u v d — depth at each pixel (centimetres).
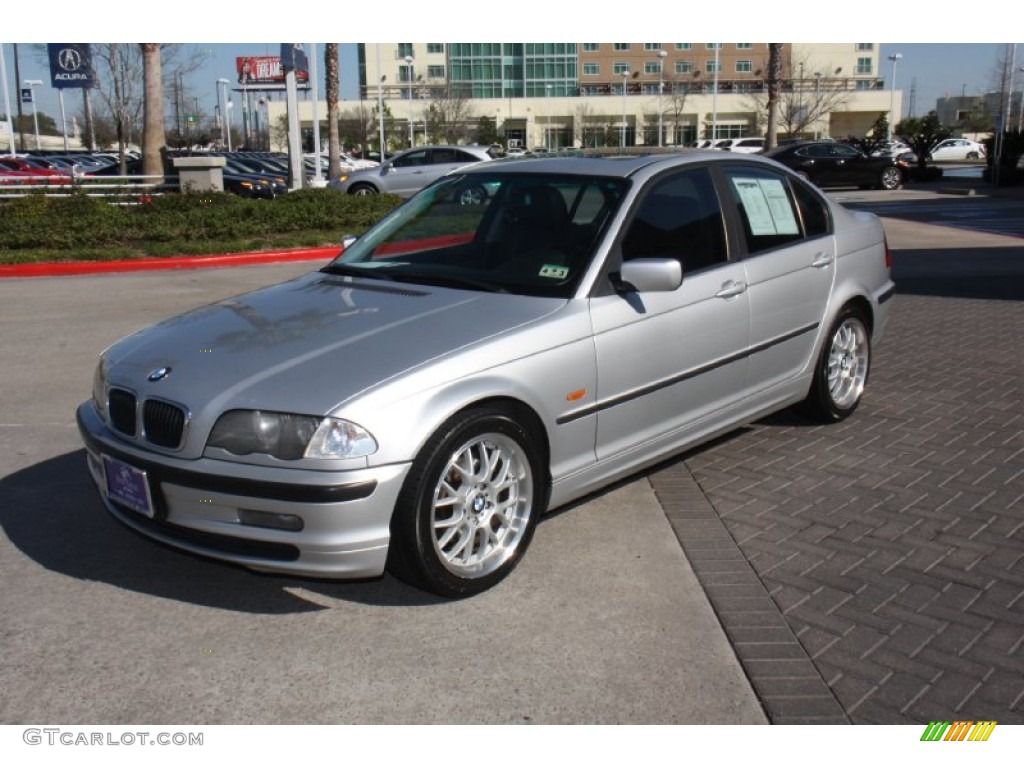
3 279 1313
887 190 3144
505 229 473
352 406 345
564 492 421
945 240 1620
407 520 355
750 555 417
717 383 490
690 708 313
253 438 348
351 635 359
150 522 380
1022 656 337
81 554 430
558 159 515
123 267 1402
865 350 609
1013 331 860
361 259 498
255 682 329
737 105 8200
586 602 380
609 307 427
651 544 432
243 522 354
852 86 8931
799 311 540
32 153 4603
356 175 2475
